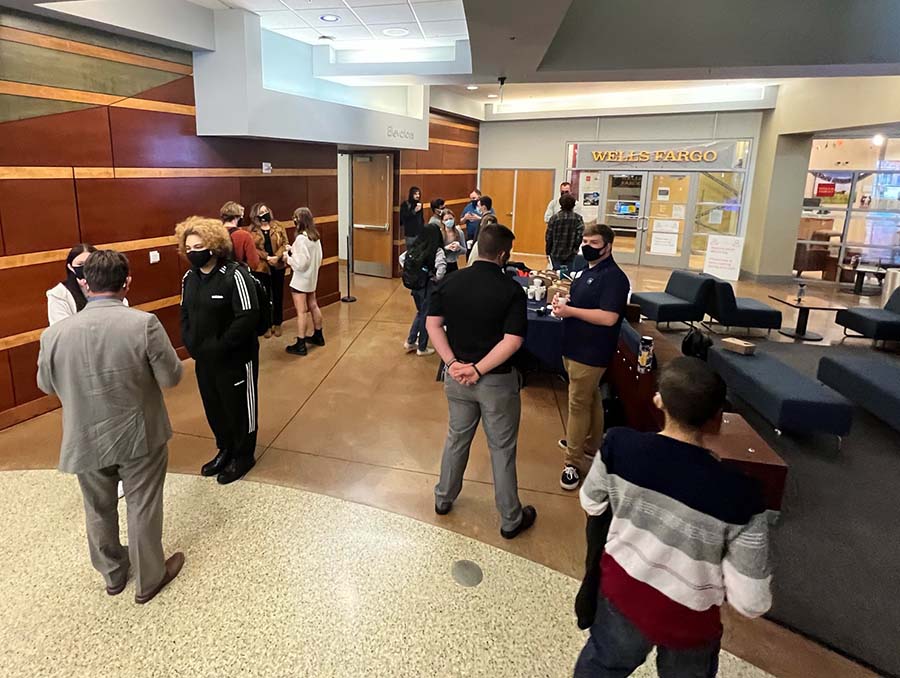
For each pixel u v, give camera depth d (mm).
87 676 1963
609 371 4414
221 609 2283
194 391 4520
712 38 4895
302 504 3023
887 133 8977
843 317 6750
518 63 5016
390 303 7824
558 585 2479
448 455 2844
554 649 2137
